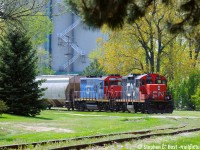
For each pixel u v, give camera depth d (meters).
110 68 170.50
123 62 170.38
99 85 149.75
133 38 170.88
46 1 92.69
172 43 171.88
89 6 32.06
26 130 69.19
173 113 133.38
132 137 52.38
